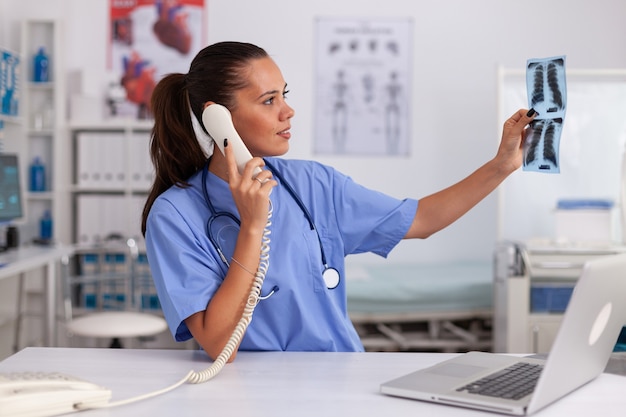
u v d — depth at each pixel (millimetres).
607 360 1221
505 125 1427
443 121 4965
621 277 1068
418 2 4922
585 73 3846
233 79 1373
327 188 1571
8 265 3166
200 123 1440
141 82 4938
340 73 4949
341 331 1477
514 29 4914
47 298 3760
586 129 3975
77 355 1344
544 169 1350
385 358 1338
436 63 4945
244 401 1063
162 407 1037
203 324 1295
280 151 1421
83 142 4590
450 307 4004
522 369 1200
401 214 1570
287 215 1474
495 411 1016
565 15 4898
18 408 971
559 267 3387
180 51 4922
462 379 1134
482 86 4941
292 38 4930
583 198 4004
